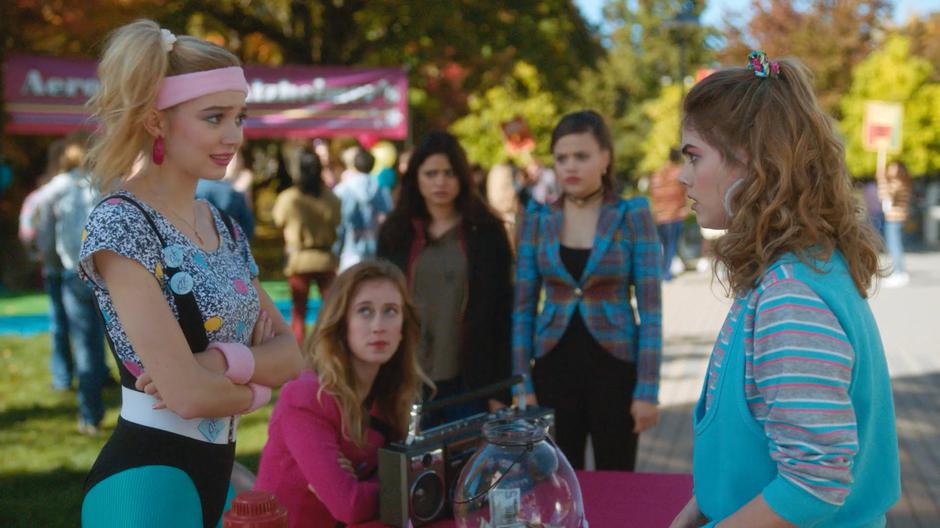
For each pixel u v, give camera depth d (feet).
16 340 30.58
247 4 61.11
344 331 8.75
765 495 4.69
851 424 4.57
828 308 4.71
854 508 4.96
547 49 62.49
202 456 6.56
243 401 6.46
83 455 17.93
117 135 6.31
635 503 7.73
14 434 19.33
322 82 44.27
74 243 18.44
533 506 6.19
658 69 162.61
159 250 6.31
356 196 28.71
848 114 83.05
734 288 5.04
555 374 11.73
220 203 18.61
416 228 13.10
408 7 59.21
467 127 81.00
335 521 8.61
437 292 12.83
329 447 8.29
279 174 75.61
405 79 44.91
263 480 8.68
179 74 6.29
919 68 81.00
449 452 7.31
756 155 4.96
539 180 50.75
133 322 6.09
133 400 6.44
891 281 45.80
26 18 48.21
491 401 12.64
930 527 14.47
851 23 93.71
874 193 49.80
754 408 4.89
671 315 36.81
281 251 65.57
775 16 98.78
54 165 22.35
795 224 4.86
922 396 23.00
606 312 11.51
